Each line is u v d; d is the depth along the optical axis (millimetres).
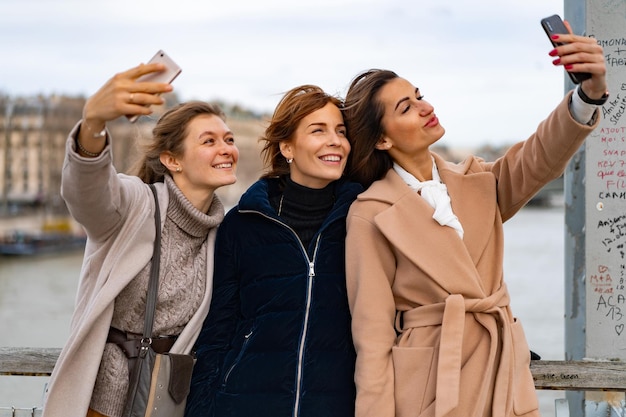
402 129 3174
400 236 3049
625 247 3904
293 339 3094
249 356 3129
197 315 3168
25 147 81812
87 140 2787
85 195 2857
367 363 2953
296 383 3055
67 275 35219
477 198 3148
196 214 3203
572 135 2943
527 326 18188
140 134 3484
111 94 2697
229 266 3289
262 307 3164
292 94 3297
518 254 40156
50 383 3059
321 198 3285
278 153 3387
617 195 3902
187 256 3223
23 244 48844
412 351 2984
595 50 2826
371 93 3227
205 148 3234
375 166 3309
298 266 3156
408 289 3090
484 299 2984
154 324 3117
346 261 3111
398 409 2975
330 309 3131
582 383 3529
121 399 3072
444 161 3285
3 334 18359
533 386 3051
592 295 3928
